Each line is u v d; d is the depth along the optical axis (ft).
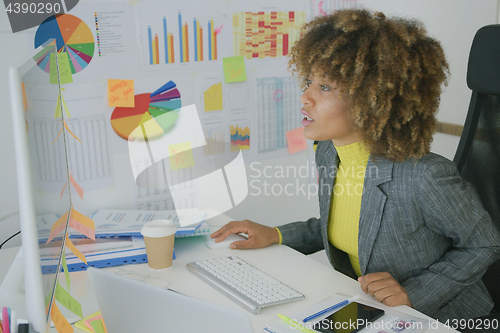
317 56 3.48
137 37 4.58
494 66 3.65
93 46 4.39
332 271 3.55
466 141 3.90
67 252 3.68
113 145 4.67
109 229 4.09
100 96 4.51
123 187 4.81
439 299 3.21
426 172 3.26
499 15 6.06
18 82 1.83
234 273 3.41
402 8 6.65
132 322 2.37
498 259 3.73
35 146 2.11
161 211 4.75
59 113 3.01
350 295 3.15
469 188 3.44
